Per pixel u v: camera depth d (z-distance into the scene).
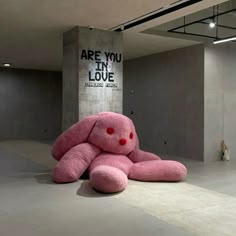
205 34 8.95
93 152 5.96
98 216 3.92
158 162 5.87
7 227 3.56
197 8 5.68
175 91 9.20
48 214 3.98
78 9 5.80
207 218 3.89
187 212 4.10
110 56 7.27
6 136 13.49
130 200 4.59
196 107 8.55
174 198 4.72
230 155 8.73
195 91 8.57
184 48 8.90
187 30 8.78
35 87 13.98
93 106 7.12
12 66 13.15
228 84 8.72
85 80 7.01
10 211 4.08
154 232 3.45
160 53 9.75
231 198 4.79
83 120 6.22
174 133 9.26
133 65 10.95
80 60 6.95
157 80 9.88
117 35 7.33
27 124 13.87
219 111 8.57
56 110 14.39
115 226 3.61
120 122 6.10
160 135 9.79
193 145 8.63
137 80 10.76
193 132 8.63
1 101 13.34
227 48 8.70
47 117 14.25
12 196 4.73
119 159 5.94
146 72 10.34
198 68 8.48
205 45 8.31
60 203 4.42
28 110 13.87
